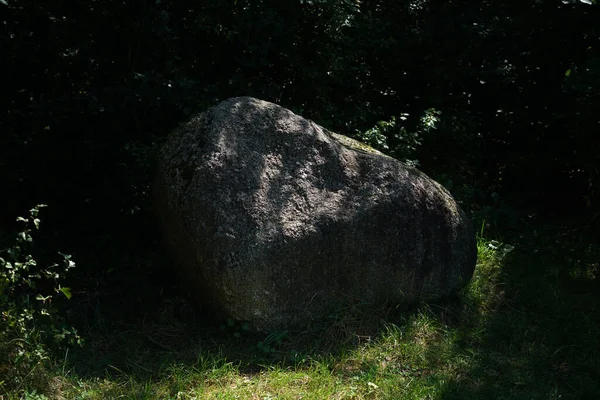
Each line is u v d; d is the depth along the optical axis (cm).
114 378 463
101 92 620
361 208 528
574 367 498
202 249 491
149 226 647
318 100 761
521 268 632
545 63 790
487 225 698
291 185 517
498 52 813
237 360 482
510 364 497
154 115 655
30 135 628
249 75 720
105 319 533
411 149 744
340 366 480
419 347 501
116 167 646
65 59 654
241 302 493
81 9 656
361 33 788
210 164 500
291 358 483
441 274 557
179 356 487
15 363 435
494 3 837
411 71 849
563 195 808
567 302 585
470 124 793
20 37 626
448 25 815
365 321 518
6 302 469
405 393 450
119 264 610
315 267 510
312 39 754
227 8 687
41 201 638
